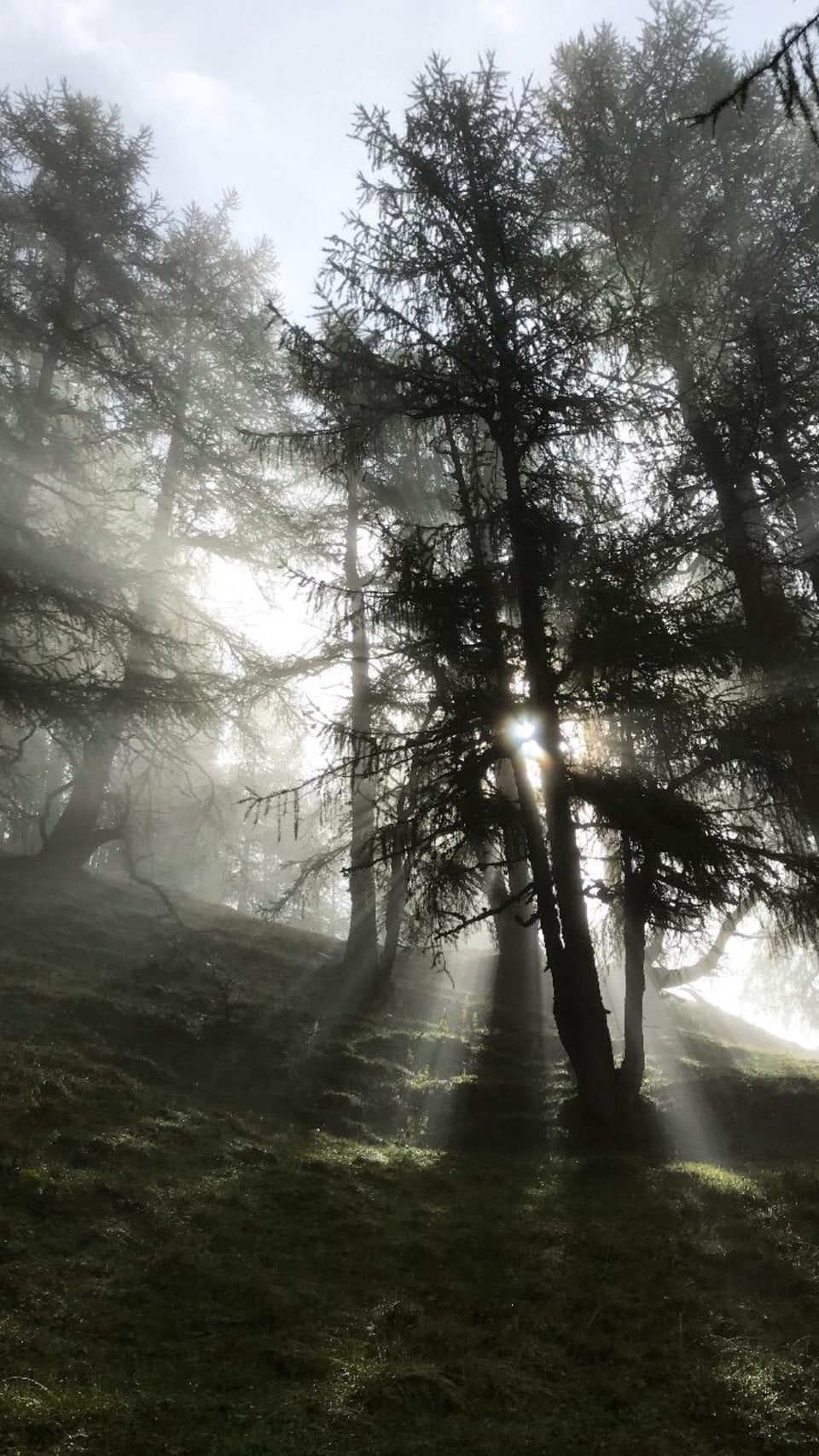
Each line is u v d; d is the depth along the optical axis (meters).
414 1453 5.29
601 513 12.54
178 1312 6.65
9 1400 5.28
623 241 15.19
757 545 12.25
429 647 12.16
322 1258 7.77
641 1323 6.97
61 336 17.56
